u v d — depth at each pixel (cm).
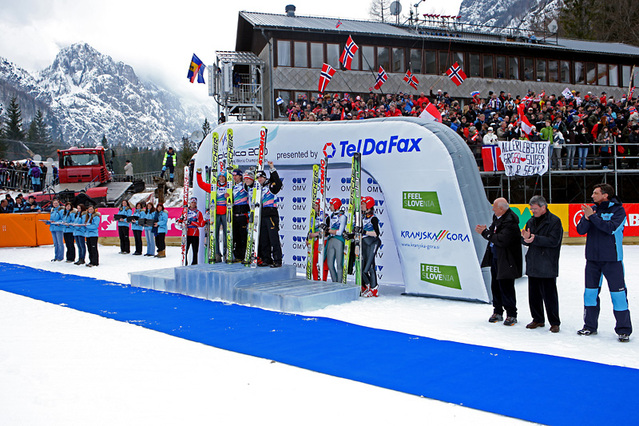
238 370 483
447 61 2619
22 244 1875
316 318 720
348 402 400
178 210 1858
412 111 1892
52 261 1475
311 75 2412
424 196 881
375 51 2506
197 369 486
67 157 2348
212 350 555
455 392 419
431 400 403
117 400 405
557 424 356
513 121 1875
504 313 750
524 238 630
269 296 798
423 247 889
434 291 881
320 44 2433
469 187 866
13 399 409
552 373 465
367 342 584
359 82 2475
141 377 462
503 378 452
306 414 377
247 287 855
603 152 1875
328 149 994
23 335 618
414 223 896
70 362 507
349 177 1005
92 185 2286
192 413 379
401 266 923
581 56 2844
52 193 2247
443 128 900
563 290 920
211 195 1050
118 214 1653
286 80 2381
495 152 1728
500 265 667
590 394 411
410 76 2294
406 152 901
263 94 2477
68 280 1113
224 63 2333
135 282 1033
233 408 389
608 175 2083
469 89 2641
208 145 1179
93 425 358
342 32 2412
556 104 2111
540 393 414
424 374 467
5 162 2902
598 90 2870
